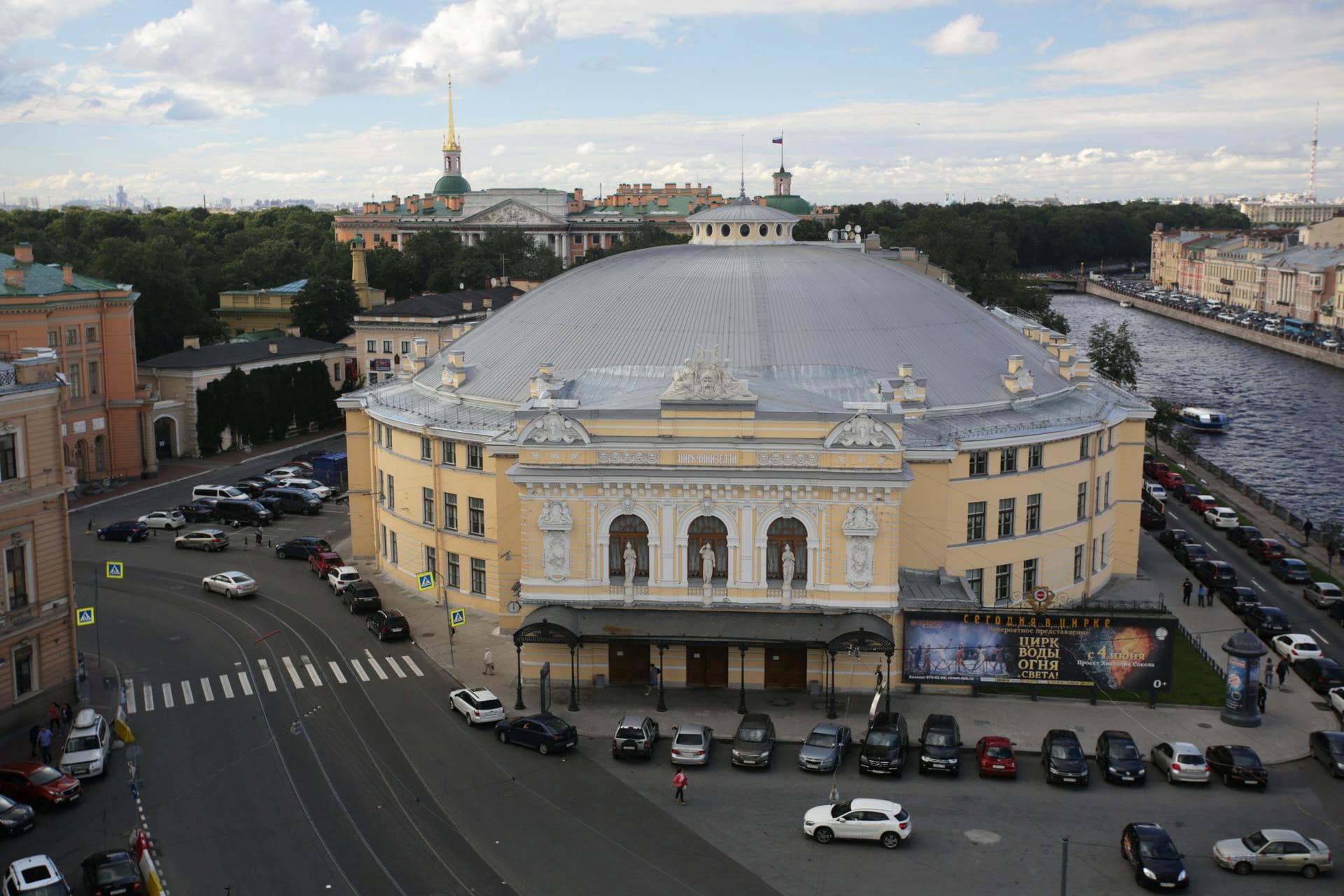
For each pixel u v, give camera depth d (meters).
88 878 49.53
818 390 80.12
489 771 62.16
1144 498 118.25
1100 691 71.44
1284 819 56.81
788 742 65.38
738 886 50.62
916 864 52.44
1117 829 55.72
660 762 63.22
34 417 69.19
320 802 58.91
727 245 102.38
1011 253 195.88
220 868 52.50
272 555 105.44
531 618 70.25
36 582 69.62
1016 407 87.38
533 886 50.94
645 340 88.12
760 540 70.19
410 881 51.41
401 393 99.69
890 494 68.50
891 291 95.00
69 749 61.94
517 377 90.19
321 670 77.31
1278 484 150.12
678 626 69.44
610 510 70.62
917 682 71.19
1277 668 75.38
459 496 88.56
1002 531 83.06
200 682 75.31
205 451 146.38
